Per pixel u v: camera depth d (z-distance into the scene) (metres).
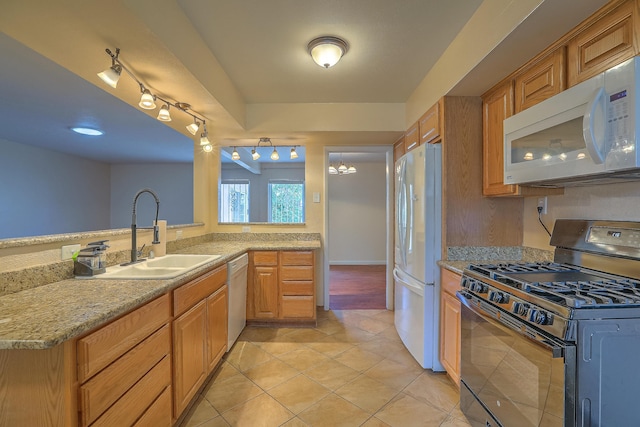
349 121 3.13
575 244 1.69
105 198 6.08
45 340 0.90
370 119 3.14
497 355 1.39
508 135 1.70
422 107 2.62
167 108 2.09
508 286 1.33
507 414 1.31
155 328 1.44
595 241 1.58
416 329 2.38
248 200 6.30
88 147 4.70
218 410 1.84
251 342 2.77
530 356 1.17
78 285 1.50
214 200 3.62
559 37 1.46
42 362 0.98
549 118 1.40
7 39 1.71
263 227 3.66
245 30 1.88
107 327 1.14
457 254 2.21
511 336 1.29
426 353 2.27
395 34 1.95
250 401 1.92
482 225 2.22
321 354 2.54
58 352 0.98
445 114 2.20
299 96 2.96
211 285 2.14
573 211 1.78
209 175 3.59
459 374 1.90
